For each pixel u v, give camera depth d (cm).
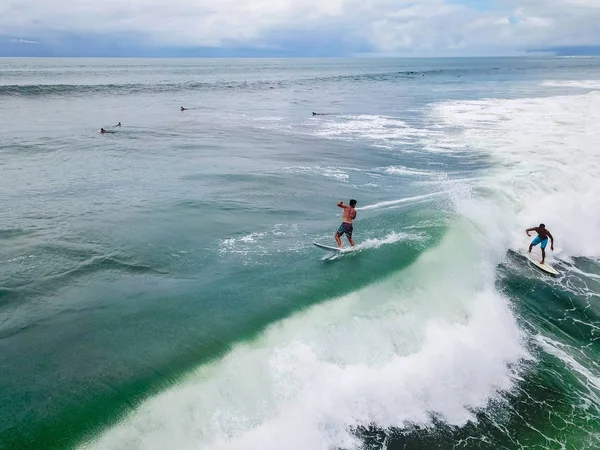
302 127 3866
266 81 10475
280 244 1434
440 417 862
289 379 863
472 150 2827
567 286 1384
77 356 903
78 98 5938
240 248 1405
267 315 1023
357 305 1064
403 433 820
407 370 942
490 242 1539
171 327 992
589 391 959
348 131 3634
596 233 1700
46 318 1038
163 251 1384
